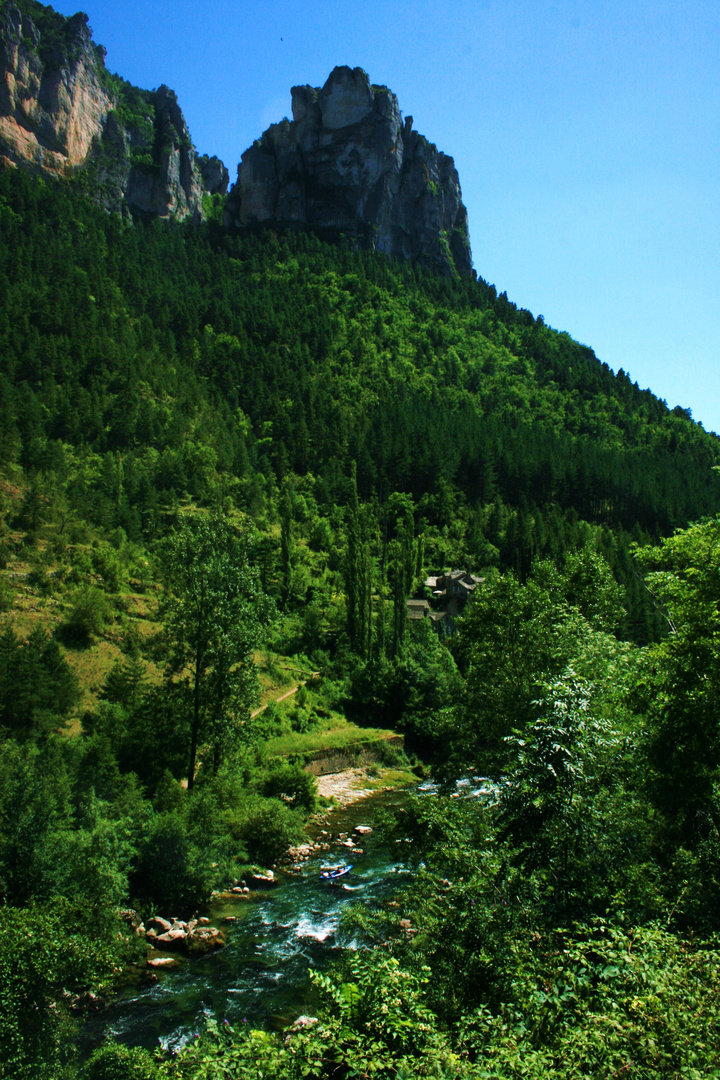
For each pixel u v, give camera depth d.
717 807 17.52
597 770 14.12
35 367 114.56
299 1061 8.21
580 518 130.62
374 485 131.75
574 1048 7.84
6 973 15.29
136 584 70.31
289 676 69.75
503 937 11.75
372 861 34.97
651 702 18.53
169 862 28.47
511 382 199.50
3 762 26.72
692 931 12.73
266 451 134.62
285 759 49.78
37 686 40.41
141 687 46.94
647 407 196.75
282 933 26.58
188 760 39.59
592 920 11.62
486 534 118.38
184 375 138.50
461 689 30.02
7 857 22.64
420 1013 8.73
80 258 164.25
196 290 182.88
